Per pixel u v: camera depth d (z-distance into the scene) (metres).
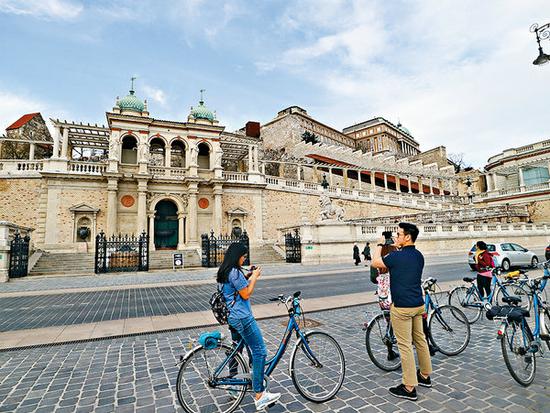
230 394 3.97
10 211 28.56
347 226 27.11
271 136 72.62
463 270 18.05
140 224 31.97
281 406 4.03
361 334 6.98
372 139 101.19
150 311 9.73
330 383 4.49
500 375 4.79
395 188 61.75
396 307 4.34
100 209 31.23
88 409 4.04
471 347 6.08
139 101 35.69
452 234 30.94
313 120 80.94
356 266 22.89
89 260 23.98
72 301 11.70
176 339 6.98
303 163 45.75
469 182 60.25
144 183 32.81
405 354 4.21
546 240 34.78
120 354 6.07
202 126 37.41
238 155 45.47
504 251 17.89
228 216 36.81
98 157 43.44
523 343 4.63
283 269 21.86
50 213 29.36
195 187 34.94
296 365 5.09
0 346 6.44
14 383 4.85
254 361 3.86
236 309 3.87
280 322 8.12
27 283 16.98
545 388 4.36
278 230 32.41
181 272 21.44
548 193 45.19
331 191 42.97
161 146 38.50
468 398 4.11
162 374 5.11
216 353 3.98
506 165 53.00
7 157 37.75
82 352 6.23
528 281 7.00
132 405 4.13
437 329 5.78
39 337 7.05
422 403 4.02
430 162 80.88
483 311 8.28
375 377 4.84
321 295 11.66
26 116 43.53
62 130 34.78
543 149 48.41
